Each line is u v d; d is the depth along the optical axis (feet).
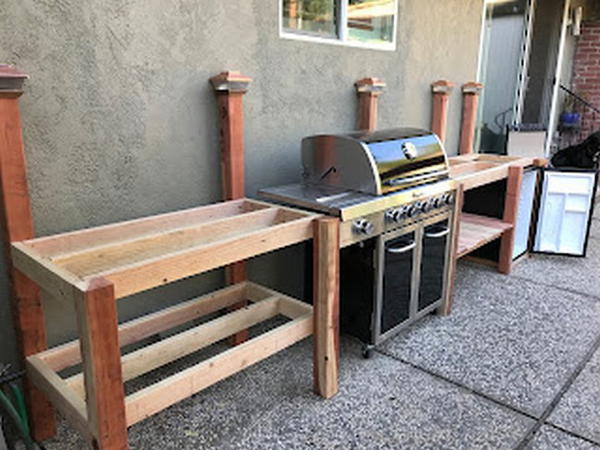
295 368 7.89
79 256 5.25
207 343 7.03
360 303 7.98
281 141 9.09
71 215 6.63
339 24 9.71
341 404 6.95
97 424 4.59
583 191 12.49
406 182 7.96
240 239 5.67
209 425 6.53
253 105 8.47
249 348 6.15
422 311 8.99
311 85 9.37
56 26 6.02
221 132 7.94
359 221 7.07
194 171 7.88
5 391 6.08
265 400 7.06
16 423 5.43
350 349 8.47
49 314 6.66
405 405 6.91
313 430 6.41
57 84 6.17
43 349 6.07
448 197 8.80
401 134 8.43
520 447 6.07
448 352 8.33
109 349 4.44
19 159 5.49
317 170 8.38
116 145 6.88
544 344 8.59
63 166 6.43
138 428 6.46
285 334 6.61
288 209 7.14
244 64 8.15
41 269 4.92
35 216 6.31
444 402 6.98
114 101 6.73
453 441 6.18
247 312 7.45
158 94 7.17
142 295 7.64
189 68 7.43
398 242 7.95
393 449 6.05
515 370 7.78
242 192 8.18
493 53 15.72
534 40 18.28
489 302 10.34
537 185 12.81
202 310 7.73
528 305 10.19
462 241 10.43
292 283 9.95
